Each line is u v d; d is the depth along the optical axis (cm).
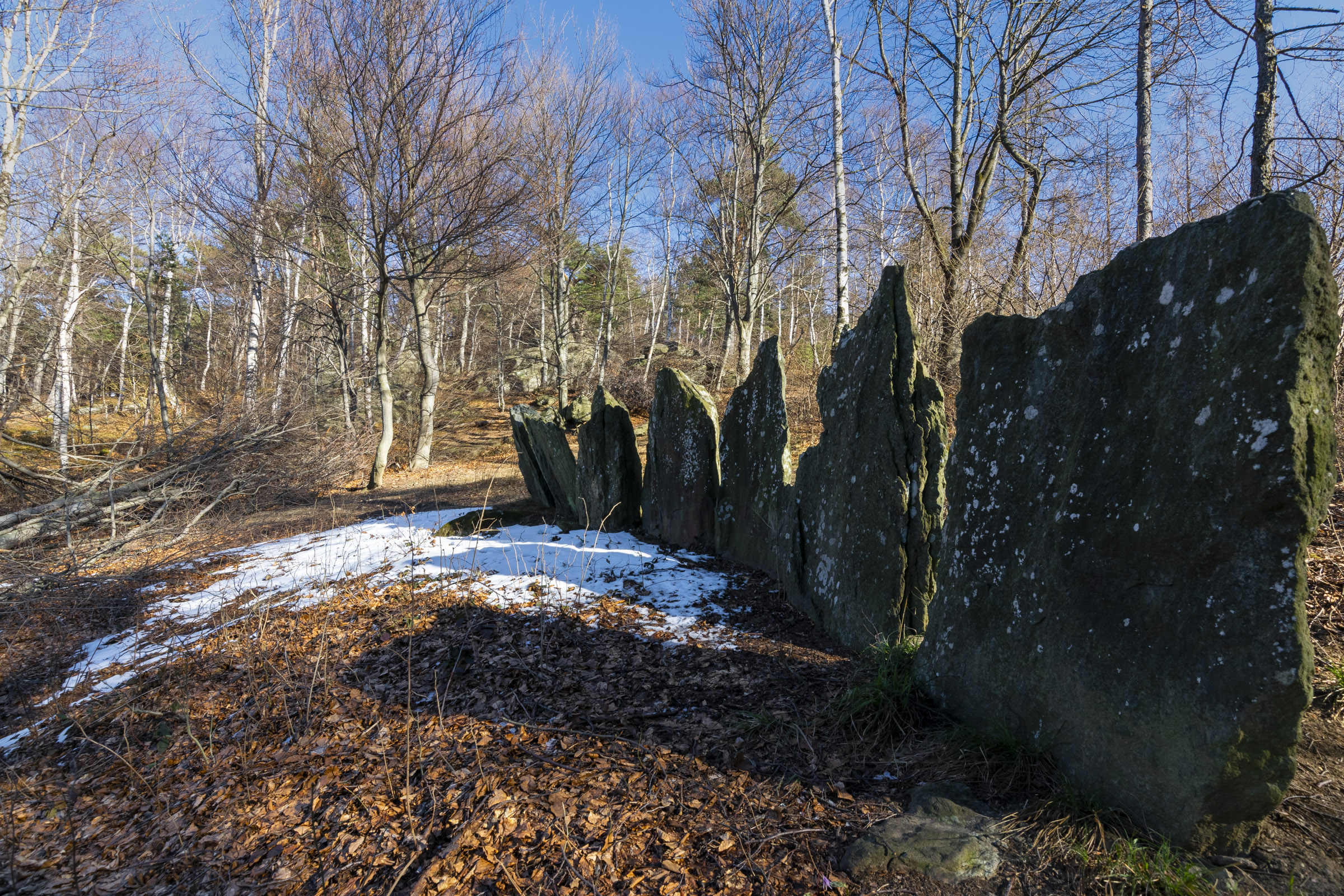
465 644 445
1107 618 245
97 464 904
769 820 255
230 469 991
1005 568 296
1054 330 288
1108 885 208
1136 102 791
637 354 3103
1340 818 230
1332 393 201
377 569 648
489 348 3316
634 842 249
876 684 328
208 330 2303
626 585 551
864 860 228
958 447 332
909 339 408
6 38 1242
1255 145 534
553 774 295
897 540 399
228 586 671
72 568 647
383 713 369
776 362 589
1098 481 256
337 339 1669
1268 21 517
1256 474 199
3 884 270
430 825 272
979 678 301
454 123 1312
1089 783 247
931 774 275
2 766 374
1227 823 210
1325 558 413
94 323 1686
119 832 299
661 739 318
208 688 427
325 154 1316
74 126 1373
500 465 1567
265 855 271
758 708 342
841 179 1168
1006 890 211
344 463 1336
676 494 704
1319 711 289
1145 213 781
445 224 1358
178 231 1941
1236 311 213
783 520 548
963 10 1230
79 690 461
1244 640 201
